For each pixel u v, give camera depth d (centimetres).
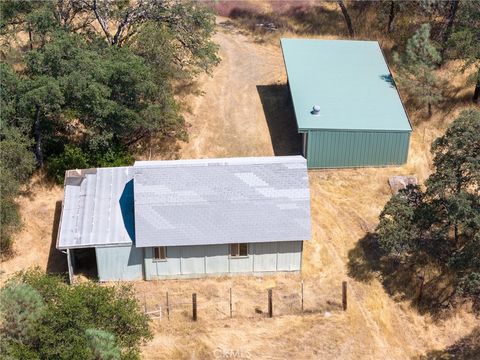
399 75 4706
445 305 3409
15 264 3600
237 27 5794
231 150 4388
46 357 2572
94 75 3884
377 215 3944
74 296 2756
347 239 3791
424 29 4603
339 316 3338
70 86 3825
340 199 4044
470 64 4609
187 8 4581
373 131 4081
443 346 3244
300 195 3519
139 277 3525
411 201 3512
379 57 4784
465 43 4559
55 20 4356
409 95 4694
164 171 3531
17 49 4697
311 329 3262
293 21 5800
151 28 4416
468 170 3356
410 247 3409
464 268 3325
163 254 3466
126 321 2814
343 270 3609
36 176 4069
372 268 3612
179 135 4359
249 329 3250
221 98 4841
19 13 4456
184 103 4741
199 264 3509
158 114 4059
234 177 3541
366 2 5650
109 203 3575
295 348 3164
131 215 3525
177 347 3150
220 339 3194
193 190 3500
